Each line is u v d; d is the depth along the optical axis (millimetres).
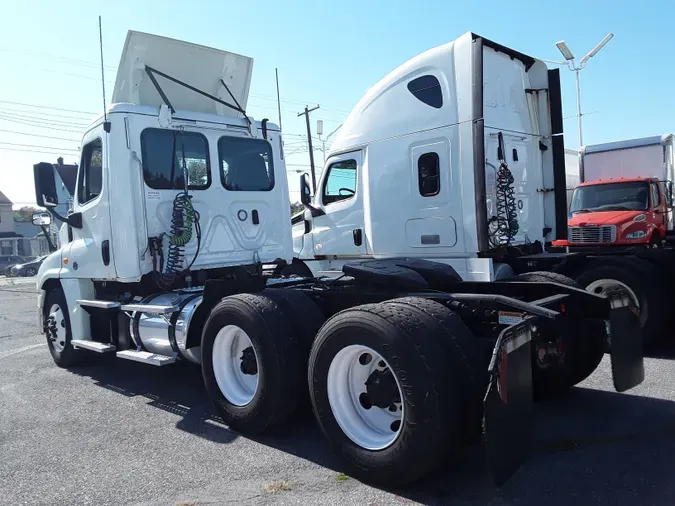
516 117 7211
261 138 6723
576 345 4930
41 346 9047
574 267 7469
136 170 5711
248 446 4348
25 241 54062
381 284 4473
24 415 5316
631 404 5027
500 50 6980
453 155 6621
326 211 8281
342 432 3779
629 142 12305
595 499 3344
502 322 3908
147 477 3852
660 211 10289
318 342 3895
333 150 8195
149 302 5770
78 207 6480
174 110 6047
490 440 3074
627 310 4551
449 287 5148
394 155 7305
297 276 6891
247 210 6477
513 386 3273
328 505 3367
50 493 3660
